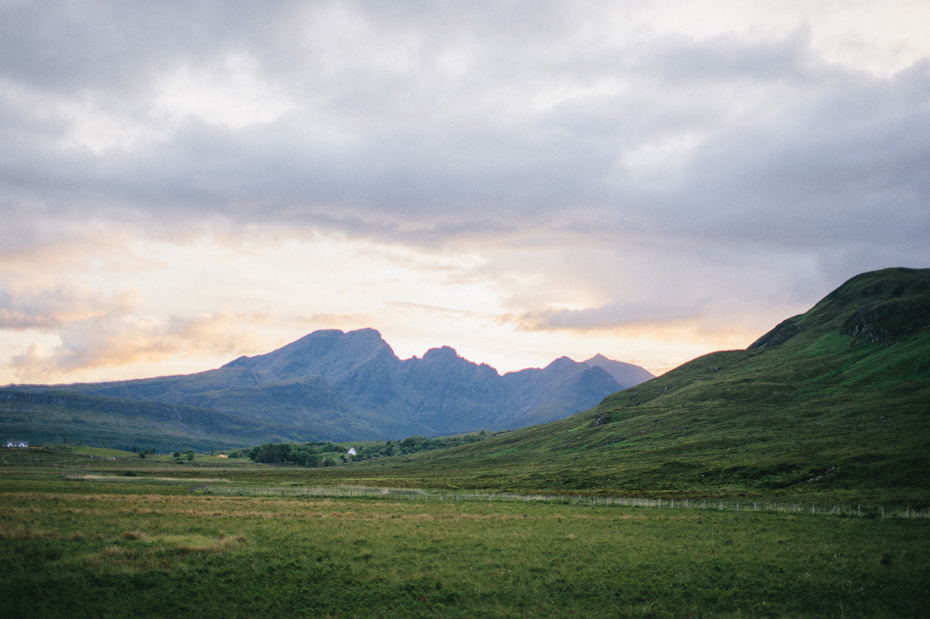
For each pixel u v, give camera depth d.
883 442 111.44
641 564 43.25
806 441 128.12
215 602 33.56
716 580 39.91
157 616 31.34
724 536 53.78
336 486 119.06
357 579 38.38
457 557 44.50
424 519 63.22
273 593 35.28
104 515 57.50
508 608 34.62
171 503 73.56
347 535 51.44
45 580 34.69
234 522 56.78
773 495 85.62
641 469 120.25
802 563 43.62
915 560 44.25
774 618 34.25
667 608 35.31
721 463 114.31
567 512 71.88
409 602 35.09
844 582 39.38
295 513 65.50
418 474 190.75
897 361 189.12
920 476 85.50
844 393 179.25
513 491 104.50
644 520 64.12
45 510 59.31
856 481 89.12
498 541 50.56
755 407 188.50
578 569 41.97
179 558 40.81
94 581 35.34
